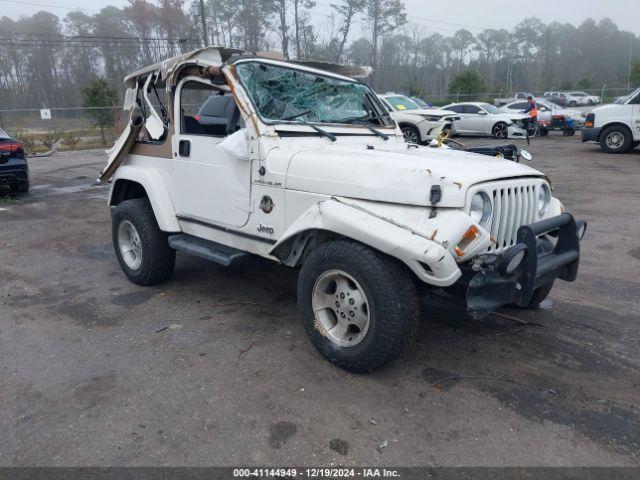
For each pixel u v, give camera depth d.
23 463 2.62
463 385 3.30
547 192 3.76
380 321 3.11
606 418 2.97
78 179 12.35
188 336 3.98
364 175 3.23
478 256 3.08
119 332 4.05
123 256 5.12
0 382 3.35
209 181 4.14
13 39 42.34
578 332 4.04
